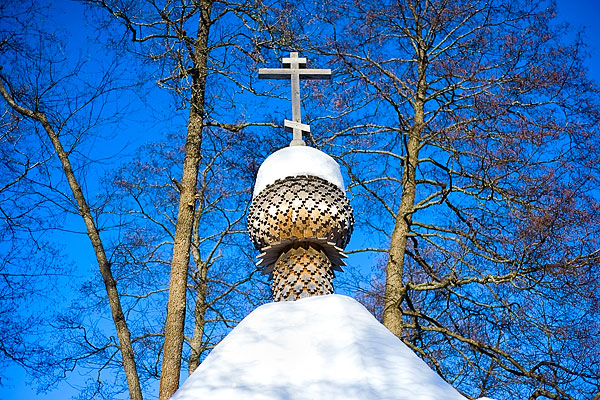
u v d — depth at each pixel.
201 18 10.84
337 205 6.01
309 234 5.92
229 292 12.52
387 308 11.04
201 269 12.48
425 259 12.78
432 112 11.91
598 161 11.09
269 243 6.01
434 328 10.93
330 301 4.86
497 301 11.52
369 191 11.73
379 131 12.27
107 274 8.88
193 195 9.73
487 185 10.85
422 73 12.41
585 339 10.62
